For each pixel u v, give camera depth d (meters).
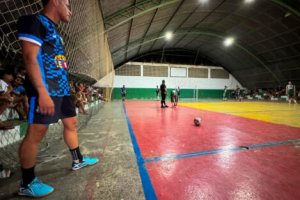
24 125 2.75
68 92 1.52
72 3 3.23
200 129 3.64
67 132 1.60
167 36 15.19
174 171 1.66
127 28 10.79
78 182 1.43
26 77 1.24
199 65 21.41
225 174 1.60
